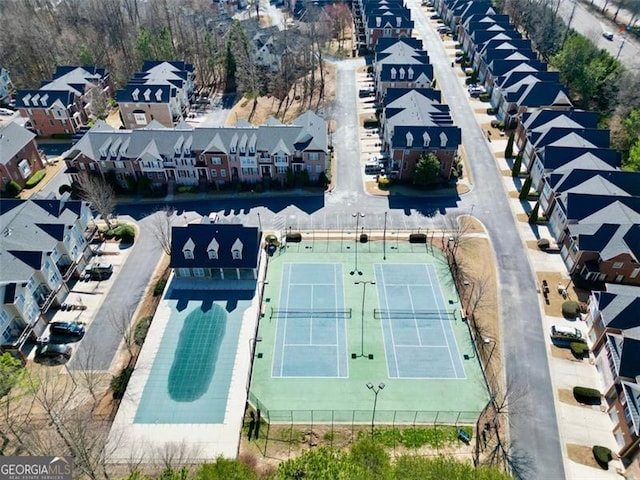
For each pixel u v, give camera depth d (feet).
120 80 467.11
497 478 138.10
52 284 229.66
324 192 313.94
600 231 237.86
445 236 275.59
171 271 255.09
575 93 412.36
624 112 355.36
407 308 232.73
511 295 237.86
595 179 269.44
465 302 235.40
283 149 304.30
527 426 182.91
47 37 480.64
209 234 245.04
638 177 269.64
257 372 204.44
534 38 505.66
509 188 312.91
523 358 208.33
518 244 268.62
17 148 322.96
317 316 229.45
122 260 264.31
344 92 438.81
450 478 138.62
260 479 156.46
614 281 239.30
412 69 404.57
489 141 362.53
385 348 214.07
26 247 223.71
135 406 191.83
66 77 417.69
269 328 224.12
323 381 200.54
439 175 318.65
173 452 168.45
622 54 455.63
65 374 204.13
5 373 176.35
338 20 572.92
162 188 321.32
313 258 262.67
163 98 388.57
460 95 429.38
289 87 450.30
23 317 208.95
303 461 133.69
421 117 326.24
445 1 604.49
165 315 229.86
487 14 530.27
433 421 184.96
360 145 360.69
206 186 319.68
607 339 196.13
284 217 292.81
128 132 317.83
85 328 225.35
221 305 234.58
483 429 181.68
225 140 310.86
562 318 225.35
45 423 185.26
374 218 289.94
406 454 169.37
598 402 190.80
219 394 196.24
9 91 453.58
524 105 368.27
